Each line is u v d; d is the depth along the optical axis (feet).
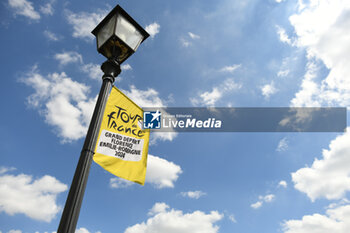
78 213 10.06
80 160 11.37
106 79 14.53
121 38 15.65
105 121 15.24
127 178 14.85
